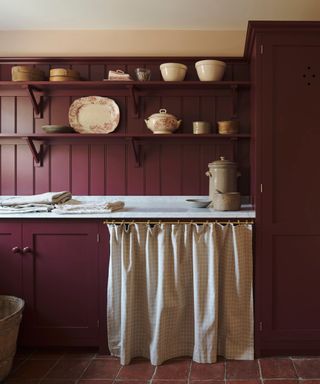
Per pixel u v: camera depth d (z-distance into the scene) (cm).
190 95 266
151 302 211
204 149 266
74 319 222
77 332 222
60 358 220
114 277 213
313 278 214
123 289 209
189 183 268
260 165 213
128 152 268
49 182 270
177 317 212
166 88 264
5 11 246
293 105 213
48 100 268
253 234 214
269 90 213
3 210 221
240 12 248
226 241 212
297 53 212
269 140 213
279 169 213
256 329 215
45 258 221
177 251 209
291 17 253
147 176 269
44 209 224
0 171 270
